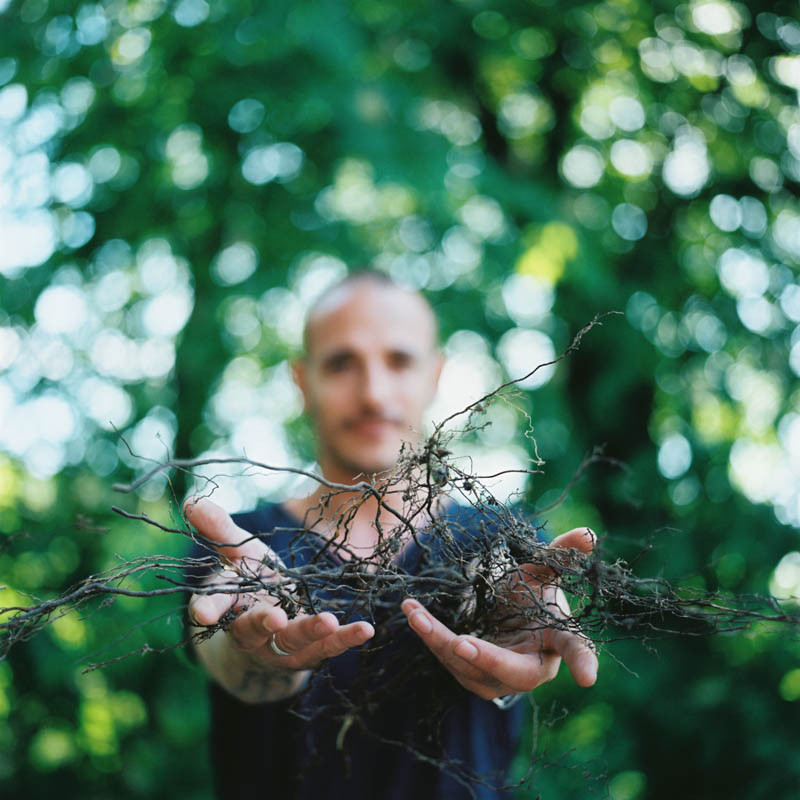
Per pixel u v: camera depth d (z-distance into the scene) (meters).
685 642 3.42
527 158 4.19
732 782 3.21
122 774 3.58
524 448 3.66
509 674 1.22
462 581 1.28
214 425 4.17
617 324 3.80
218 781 1.79
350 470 2.05
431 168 3.53
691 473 3.74
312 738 1.67
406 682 1.56
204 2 3.75
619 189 4.09
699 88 3.99
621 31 3.94
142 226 4.08
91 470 3.93
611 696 3.49
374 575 1.24
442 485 1.27
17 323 3.94
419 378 2.13
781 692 3.20
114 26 3.86
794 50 3.88
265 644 1.25
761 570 3.45
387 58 3.79
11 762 3.48
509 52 3.97
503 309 4.01
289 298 4.25
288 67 3.68
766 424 3.79
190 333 3.96
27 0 3.88
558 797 3.24
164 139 3.95
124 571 1.22
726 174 4.02
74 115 3.97
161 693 3.66
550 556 1.26
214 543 1.22
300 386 2.36
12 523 3.49
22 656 3.34
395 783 1.65
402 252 4.37
